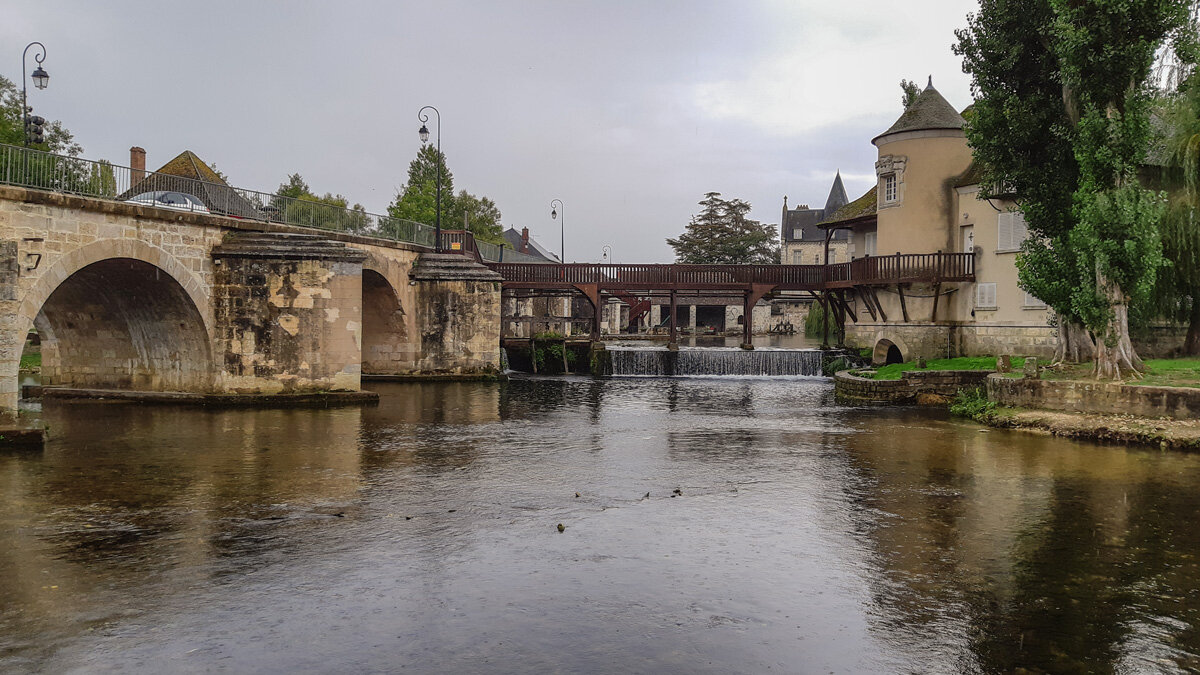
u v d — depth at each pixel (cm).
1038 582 819
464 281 3206
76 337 2356
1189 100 1997
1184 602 766
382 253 2950
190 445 1579
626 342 5275
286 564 854
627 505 1130
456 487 1231
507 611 731
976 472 1384
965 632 695
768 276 3938
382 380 3161
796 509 1116
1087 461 1488
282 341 2239
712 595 777
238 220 2261
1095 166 1898
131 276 2044
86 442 1603
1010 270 2908
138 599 752
